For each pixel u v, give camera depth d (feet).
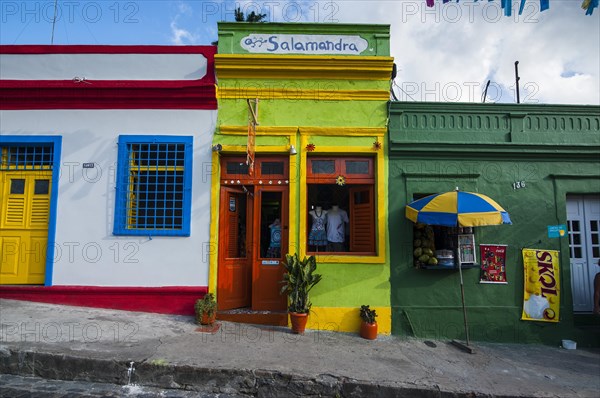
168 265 22.75
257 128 23.59
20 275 23.27
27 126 23.53
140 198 23.80
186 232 22.85
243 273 24.03
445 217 19.57
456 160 23.86
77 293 22.57
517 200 23.76
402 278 22.94
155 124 23.62
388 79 24.26
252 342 19.07
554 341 22.79
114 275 22.67
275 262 23.54
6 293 22.79
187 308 22.49
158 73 23.97
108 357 15.78
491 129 24.23
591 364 19.80
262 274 23.44
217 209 23.20
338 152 23.66
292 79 24.16
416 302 22.82
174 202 23.20
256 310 23.09
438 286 22.95
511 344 22.52
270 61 23.77
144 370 15.47
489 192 23.73
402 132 23.86
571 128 24.36
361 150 23.66
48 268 22.68
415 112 24.14
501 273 23.20
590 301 24.25
